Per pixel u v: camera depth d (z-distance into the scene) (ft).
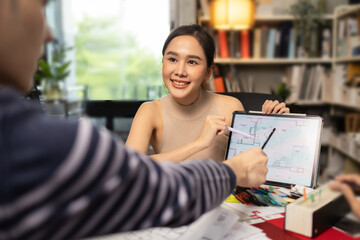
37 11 1.13
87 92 12.80
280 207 2.75
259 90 11.04
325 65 10.19
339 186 2.31
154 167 1.24
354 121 8.84
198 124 4.07
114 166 1.08
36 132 1.00
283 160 3.17
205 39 3.81
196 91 3.91
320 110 10.08
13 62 1.09
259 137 3.33
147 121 4.00
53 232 1.05
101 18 24.71
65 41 16.72
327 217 2.27
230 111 4.19
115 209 1.11
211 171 1.49
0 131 0.97
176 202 1.25
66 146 1.02
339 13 9.59
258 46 9.77
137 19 23.29
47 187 0.99
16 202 0.97
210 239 2.12
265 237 2.20
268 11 9.88
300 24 9.75
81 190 1.04
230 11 9.09
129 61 26.30
